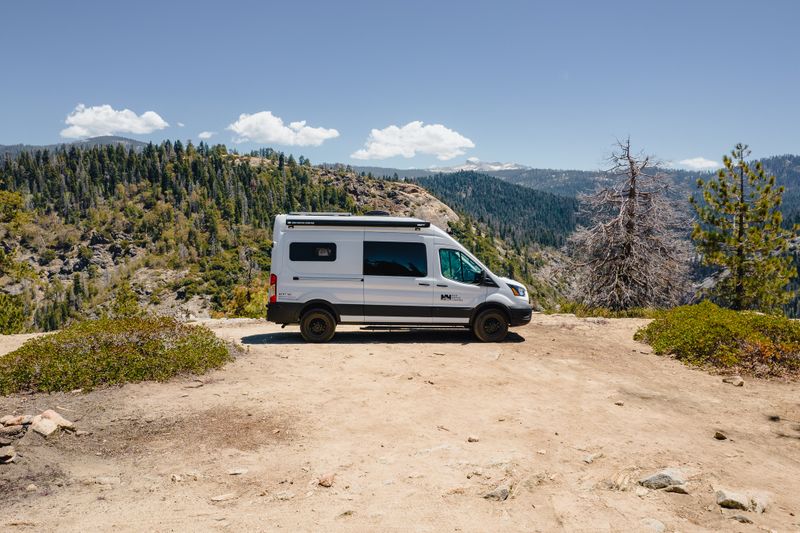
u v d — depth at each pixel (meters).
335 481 4.79
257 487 4.67
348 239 11.60
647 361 10.23
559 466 5.21
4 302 19.89
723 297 23.11
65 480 4.74
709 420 6.81
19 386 7.35
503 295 11.69
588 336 12.70
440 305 11.59
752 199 21.66
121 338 9.09
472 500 4.43
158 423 6.28
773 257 21.52
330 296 11.52
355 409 7.00
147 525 3.92
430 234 11.70
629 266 21.69
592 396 7.78
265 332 13.12
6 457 4.89
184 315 15.38
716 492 4.53
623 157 22.08
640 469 5.13
